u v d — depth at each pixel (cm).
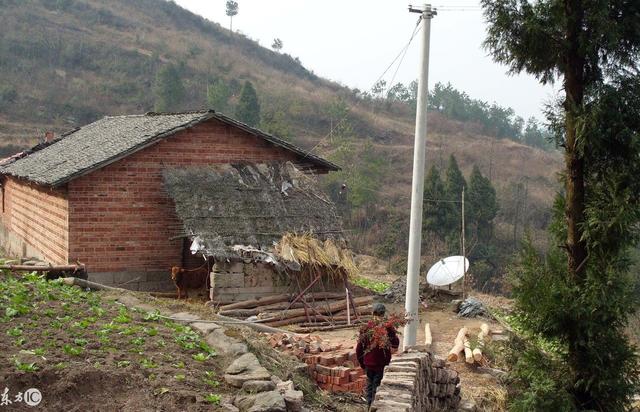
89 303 1097
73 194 1747
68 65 7631
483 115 11738
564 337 945
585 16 932
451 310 2038
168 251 1870
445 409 1054
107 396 706
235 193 1842
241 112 5825
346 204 4981
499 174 7569
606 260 897
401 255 4422
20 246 2414
